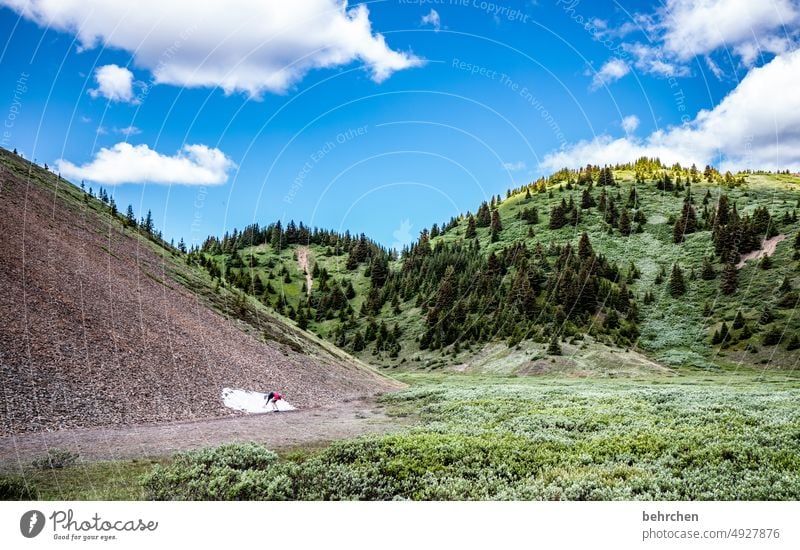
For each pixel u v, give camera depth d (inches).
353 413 1227.9
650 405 970.1
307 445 751.7
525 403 1149.7
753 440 561.6
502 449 605.0
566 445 624.1
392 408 1353.3
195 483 467.2
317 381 1766.7
